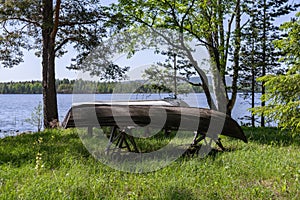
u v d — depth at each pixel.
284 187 3.84
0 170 4.59
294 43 6.24
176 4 13.09
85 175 4.38
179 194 3.72
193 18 13.34
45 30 12.30
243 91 16.41
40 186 3.77
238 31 14.20
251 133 8.81
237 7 14.02
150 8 12.98
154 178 4.38
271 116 6.19
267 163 5.03
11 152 5.97
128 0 12.76
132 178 4.37
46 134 8.66
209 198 3.60
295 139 7.68
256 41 15.99
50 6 11.73
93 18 11.63
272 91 6.13
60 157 5.41
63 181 4.05
